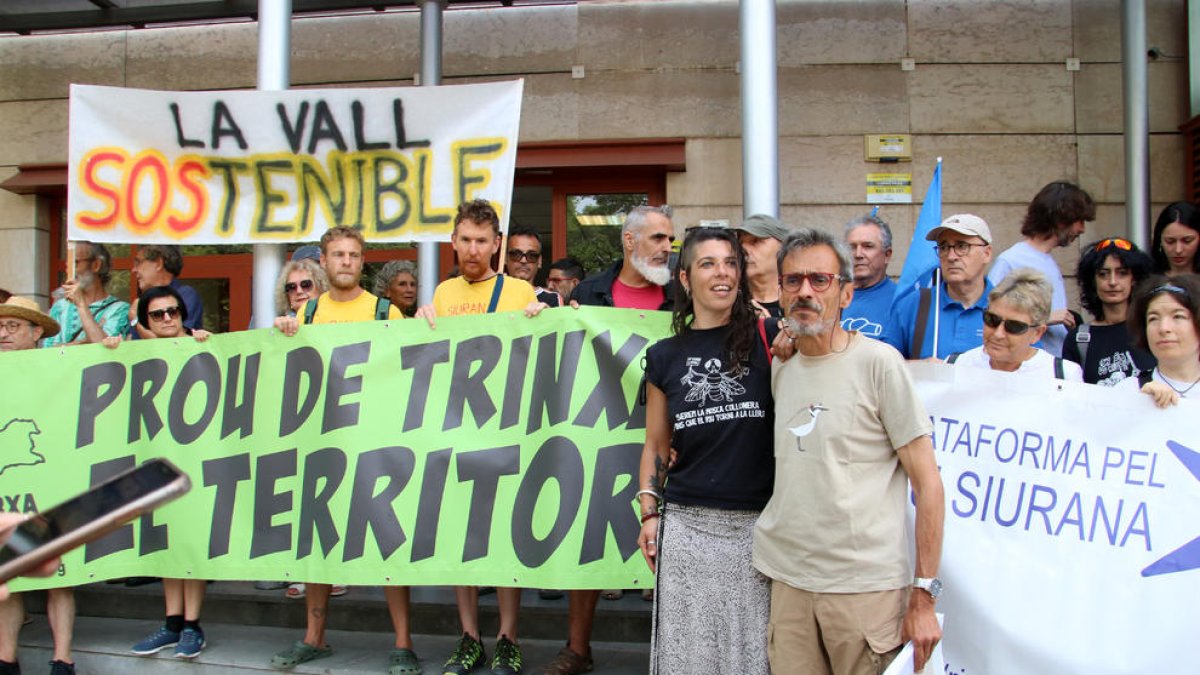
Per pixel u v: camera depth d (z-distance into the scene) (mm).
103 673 3955
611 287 3828
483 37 6613
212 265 7137
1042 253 4047
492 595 4410
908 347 3713
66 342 4980
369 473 3621
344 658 3869
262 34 5078
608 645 4070
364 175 4930
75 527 1129
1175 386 2859
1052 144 6258
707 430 2578
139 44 6898
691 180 6457
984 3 6324
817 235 2391
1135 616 2678
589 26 6547
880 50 6352
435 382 3637
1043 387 2840
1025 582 2762
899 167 6324
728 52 6453
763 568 2471
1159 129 6227
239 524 3727
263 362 3785
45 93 6949
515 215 6859
